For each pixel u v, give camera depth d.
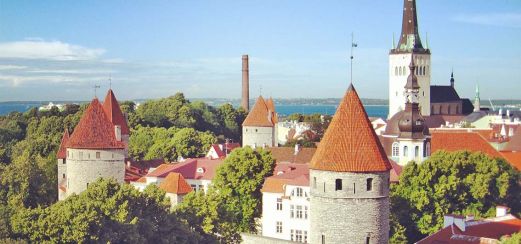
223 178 130.50
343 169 87.94
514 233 88.56
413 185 119.81
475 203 122.00
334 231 88.88
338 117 90.31
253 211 129.38
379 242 89.44
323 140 90.94
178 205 112.44
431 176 118.94
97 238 90.56
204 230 107.88
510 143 183.50
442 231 94.12
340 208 88.44
